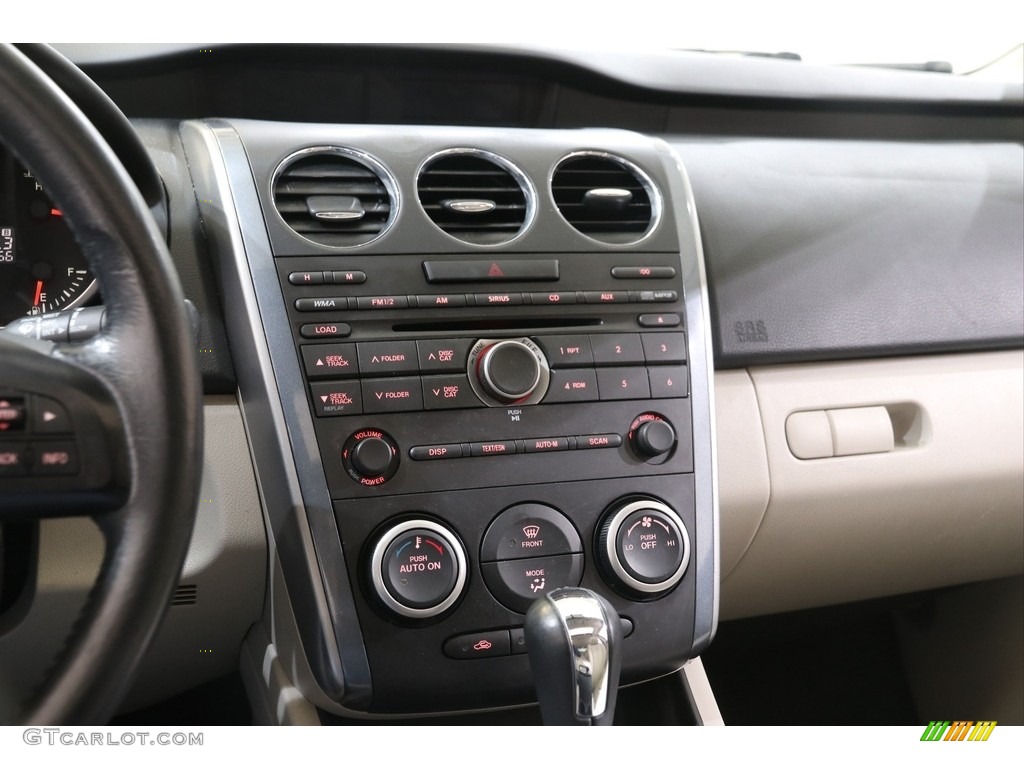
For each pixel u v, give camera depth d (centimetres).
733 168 112
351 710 79
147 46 101
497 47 111
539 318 85
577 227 91
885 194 115
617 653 70
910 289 109
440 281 83
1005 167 123
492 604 79
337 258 82
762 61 122
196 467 54
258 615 87
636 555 82
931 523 110
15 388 51
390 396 79
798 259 107
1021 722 129
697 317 90
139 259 54
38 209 83
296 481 77
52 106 53
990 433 109
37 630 81
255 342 79
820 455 103
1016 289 112
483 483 80
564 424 83
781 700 144
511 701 81
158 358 54
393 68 110
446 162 90
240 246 81
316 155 86
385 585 76
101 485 52
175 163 92
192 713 116
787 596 114
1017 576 128
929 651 143
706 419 88
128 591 53
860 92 122
